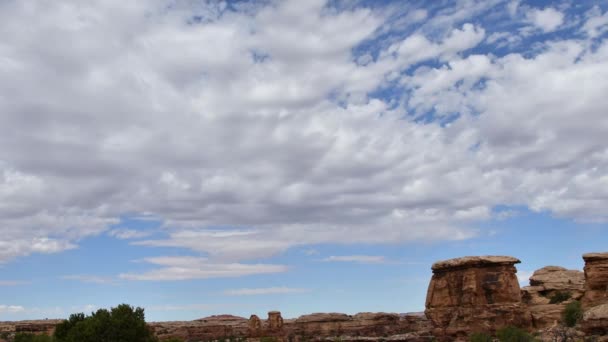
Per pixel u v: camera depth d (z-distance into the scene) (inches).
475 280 5403.5
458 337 5339.6
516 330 4562.0
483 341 4731.8
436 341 5600.4
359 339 7313.0
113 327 3828.7
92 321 3892.7
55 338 4303.6
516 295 5260.8
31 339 4921.3
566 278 6082.7
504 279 5285.4
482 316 5221.5
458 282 5570.9
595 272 4783.5
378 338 7140.8
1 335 6727.4
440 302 5634.8
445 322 5531.5
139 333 3946.9
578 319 4466.0
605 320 3873.0
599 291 4729.3
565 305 5196.9
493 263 5369.1
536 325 5113.2
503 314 5157.5
